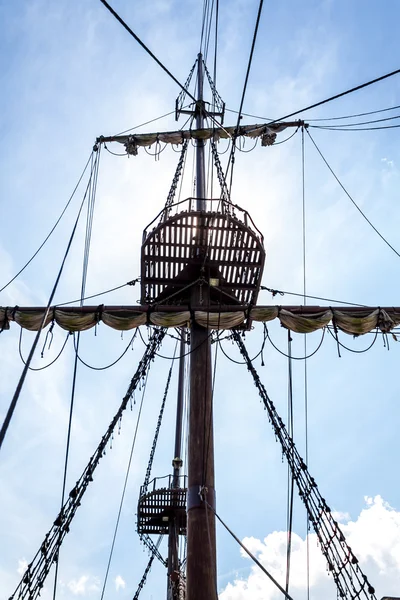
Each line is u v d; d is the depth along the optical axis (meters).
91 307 16.36
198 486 14.02
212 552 13.21
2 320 16.30
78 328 16.27
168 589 25.19
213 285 16.59
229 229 16.00
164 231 15.99
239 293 17.62
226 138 24.33
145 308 16.36
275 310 16.47
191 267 16.88
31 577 14.71
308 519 15.43
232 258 16.67
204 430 14.82
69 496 15.84
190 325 16.48
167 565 26.12
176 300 17.25
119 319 16.16
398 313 16.75
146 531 26.47
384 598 13.05
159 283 17.05
